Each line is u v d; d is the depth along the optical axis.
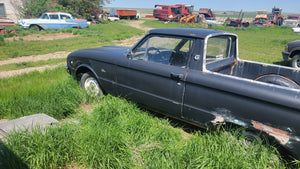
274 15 40.34
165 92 3.43
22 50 11.52
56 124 3.19
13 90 4.87
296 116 2.39
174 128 3.69
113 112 3.66
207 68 3.32
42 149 2.66
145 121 3.47
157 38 3.61
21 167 2.54
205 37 3.13
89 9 35.00
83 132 3.04
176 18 45.16
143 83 3.69
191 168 2.54
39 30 20.77
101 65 4.30
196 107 3.14
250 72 4.07
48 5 30.02
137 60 3.77
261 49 13.32
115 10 49.47
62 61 9.15
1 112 3.98
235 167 2.50
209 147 2.84
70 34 19.38
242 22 38.09
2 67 7.90
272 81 3.73
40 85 5.32
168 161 2.66
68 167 2.76
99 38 17.09
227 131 3.00
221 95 2.88
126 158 2.69
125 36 18.50
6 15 26.48
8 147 2.63
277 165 2.68
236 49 4.11
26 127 3.17
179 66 3.31
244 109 2.73
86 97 4.61
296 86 3.57
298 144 2.45
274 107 2.52
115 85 4.16
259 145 2.70
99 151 2.69
